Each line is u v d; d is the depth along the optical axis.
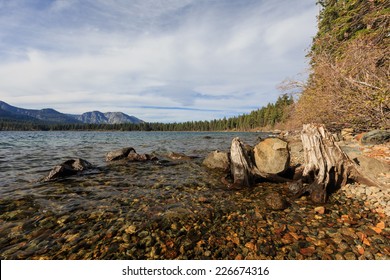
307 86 13.77
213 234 3.91
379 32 8.88
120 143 25.98
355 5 9.12
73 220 4.51
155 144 24.12
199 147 20.06
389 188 5.06
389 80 8.57
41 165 10.67
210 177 8.02
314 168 5.68
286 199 5.41
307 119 15.20
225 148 18.83
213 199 5.64
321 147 5.64
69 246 3.63
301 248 3.41
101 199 5.75
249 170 6.82
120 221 4.45
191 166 10.18
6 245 3.64
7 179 7.80
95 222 4.42
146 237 3.86
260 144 7.45
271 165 6.94
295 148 11.52
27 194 6.12
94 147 20.48
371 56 9.00
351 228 3.84
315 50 12.73
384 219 4.03
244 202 5.34
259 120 99.25
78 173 8.69
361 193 5.20
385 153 7.62
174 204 5.35
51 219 4.55
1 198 5.78
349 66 9.80
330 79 11.39
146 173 8.79
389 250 3.23
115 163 10.96
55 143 25.80
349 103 10.81
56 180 7.68
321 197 5.12
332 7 14.23
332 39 11.50
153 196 5.97
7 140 31.50
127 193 6.24
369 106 9.44
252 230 3.99
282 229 3.96
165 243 3.69
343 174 5.67
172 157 12.55
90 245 3.66
